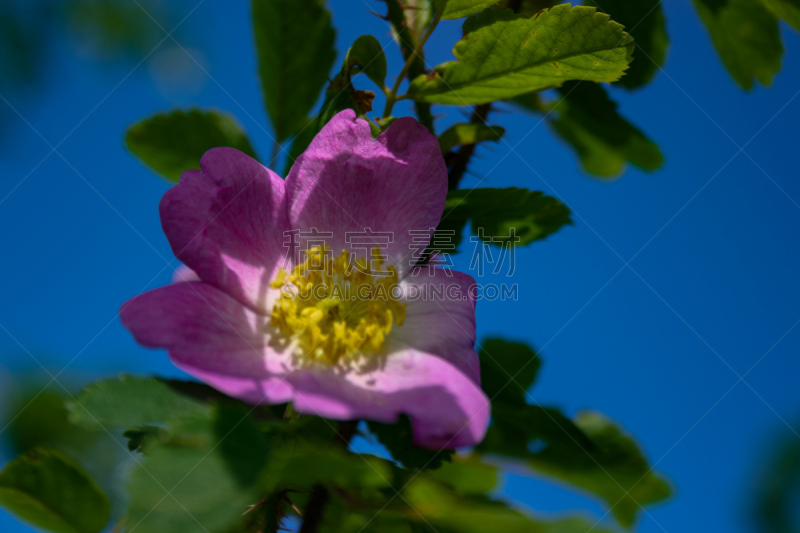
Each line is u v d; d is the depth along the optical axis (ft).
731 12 0.81
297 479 0.61
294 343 0.70
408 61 0.71
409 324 0.71
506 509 0.61
